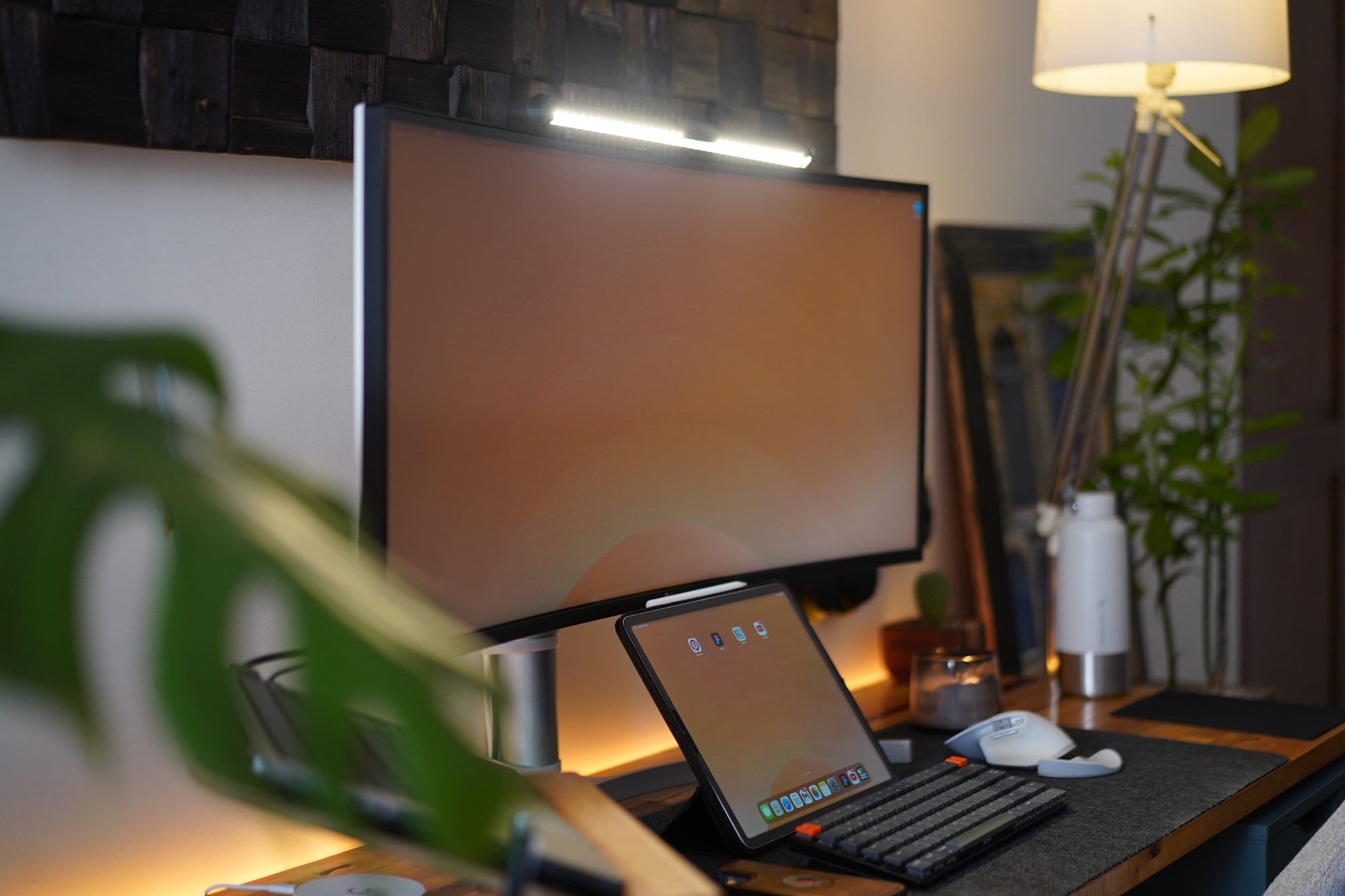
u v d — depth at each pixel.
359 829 0.48
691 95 1.65
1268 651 3.26
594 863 0.69
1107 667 1.81
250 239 1.23
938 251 2.15
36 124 1.06
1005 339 2.24
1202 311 2.52
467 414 1.09
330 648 0.34
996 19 2.31
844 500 1.60
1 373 0.35
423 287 1.04
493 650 1.19
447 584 1.08
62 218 1.10
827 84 1.86
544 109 1.43
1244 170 3.05
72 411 0.35
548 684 1.21
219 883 1.19
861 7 2.00
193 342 0.38
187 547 0.34
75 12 1.07
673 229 1.31
